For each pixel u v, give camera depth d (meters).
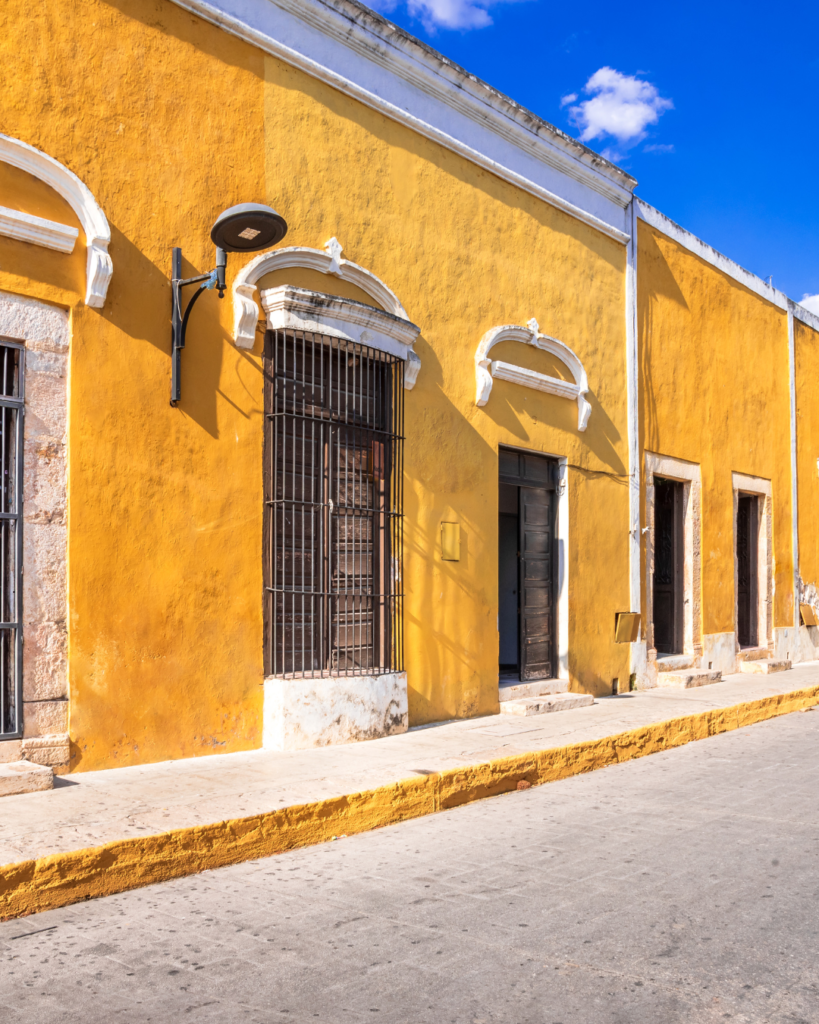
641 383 12.23
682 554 13.50
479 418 9.35
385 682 7.80
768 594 15.89
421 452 8.62
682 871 4.78
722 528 14.25
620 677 11.46
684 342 13.34
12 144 5.70
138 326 6.37
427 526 8.63
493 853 5.17
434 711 8.62
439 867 4.89
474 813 6.23
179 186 6.68
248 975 3.44
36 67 5.93
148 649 6.33
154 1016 3.11
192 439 6.66
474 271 9.38
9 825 4.73
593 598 11.02
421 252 8.76
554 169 10.66
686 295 13.43
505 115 9.78
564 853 5.16
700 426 13.70
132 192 6.38
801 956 3.63
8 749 5.68
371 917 4.08
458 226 9.22
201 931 3.91
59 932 3.90
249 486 7.02
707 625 13.74
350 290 8.00
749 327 15.34
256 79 7.27
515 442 9.84
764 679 13.55
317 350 7.68
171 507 6.50
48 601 5.88
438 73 8.91
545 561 10.53
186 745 6.54
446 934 3.86
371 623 8.05
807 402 17.50
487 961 3.57
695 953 3.65
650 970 3.49
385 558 8.12
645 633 12.00
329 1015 3.11
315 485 7.62
